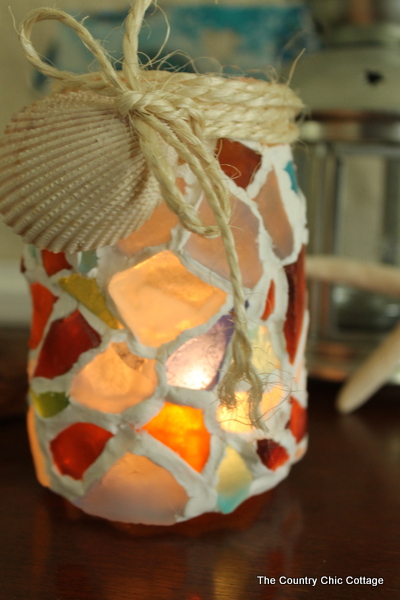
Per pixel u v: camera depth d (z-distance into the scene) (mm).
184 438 274
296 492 317
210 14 494
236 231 270
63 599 255
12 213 261
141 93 241
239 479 283
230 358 273
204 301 272
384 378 378
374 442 360
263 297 278
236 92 260
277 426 286
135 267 268
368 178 530
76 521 294
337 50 391
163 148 250
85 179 248
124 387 273
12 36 512
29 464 338
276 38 499
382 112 362
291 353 291
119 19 495
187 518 280
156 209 263
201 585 262
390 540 286
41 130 253
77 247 261
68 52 498
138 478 275
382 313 423
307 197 391
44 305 287
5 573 265
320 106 368
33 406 292
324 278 383
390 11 380
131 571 268
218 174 241
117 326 272
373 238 537
